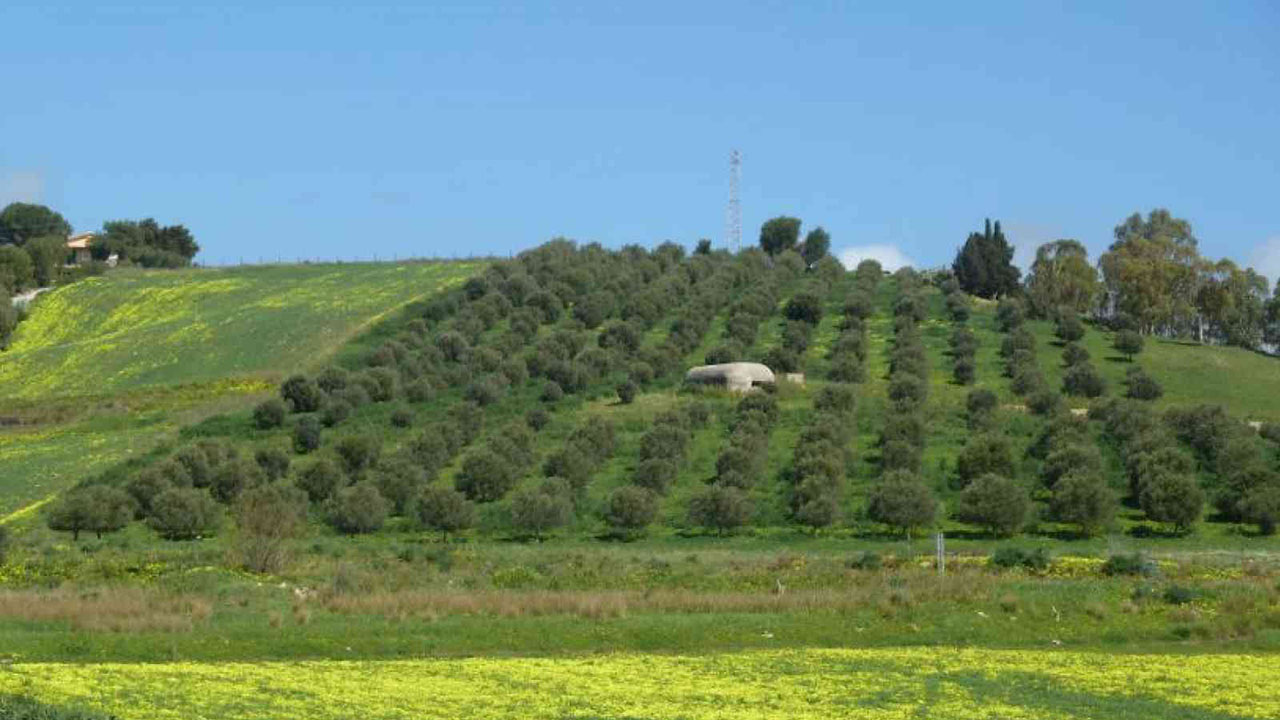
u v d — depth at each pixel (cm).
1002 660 4634
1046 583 5928
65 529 8800
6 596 5362
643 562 6956
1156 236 18850
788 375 12862
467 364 13138
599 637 5000
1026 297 17612
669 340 14162
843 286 17412
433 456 10231
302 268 19675
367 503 8838
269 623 5031
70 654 4606
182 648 4700
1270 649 5003
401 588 5872
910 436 10450
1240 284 17512
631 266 17250
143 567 6391
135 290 18462
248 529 6638
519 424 10800
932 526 8775
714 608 5431
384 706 3694
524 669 4369
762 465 9956
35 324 17550
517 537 8719
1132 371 13488
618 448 10669
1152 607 5447
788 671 4381
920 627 5188
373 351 13525
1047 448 10188
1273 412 12712
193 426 11538
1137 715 3731
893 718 3625
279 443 10912
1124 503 9275
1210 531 8569
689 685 4100
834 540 8350
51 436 11656
